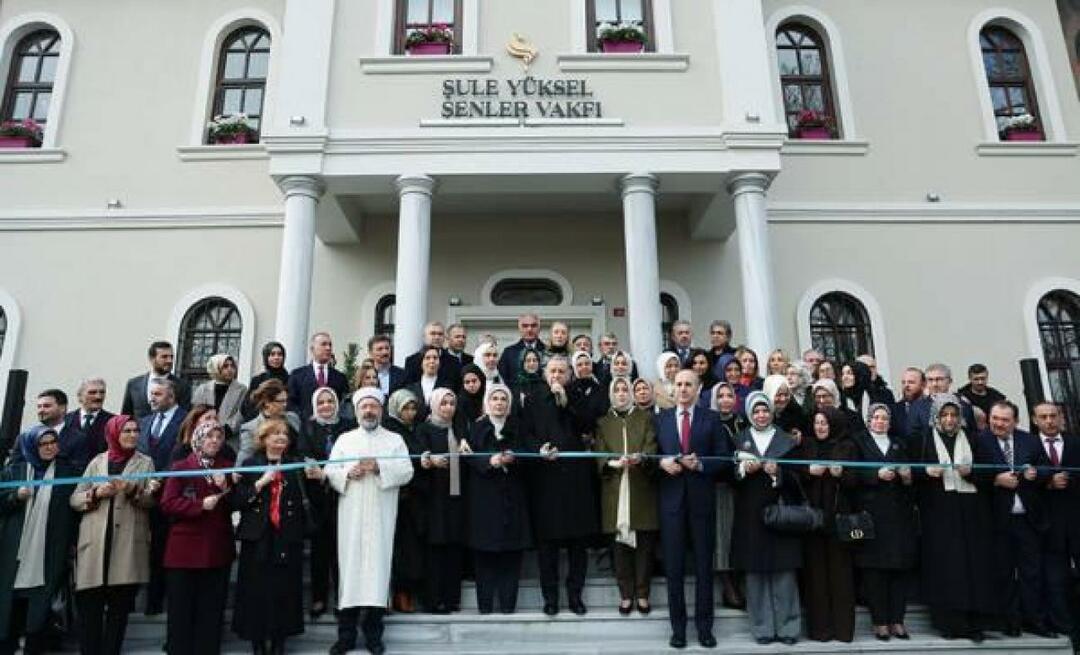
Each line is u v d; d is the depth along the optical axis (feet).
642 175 28.66
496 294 36.17
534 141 28.81
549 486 19.29
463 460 19.45
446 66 29.86
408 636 18.54
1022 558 19.72
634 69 30.04
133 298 35.37
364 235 35.94
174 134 37.17
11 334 34.55
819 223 36.58
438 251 35.91
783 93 38.58
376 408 18.47
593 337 35.06
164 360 23.08
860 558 18.86
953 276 36.32
